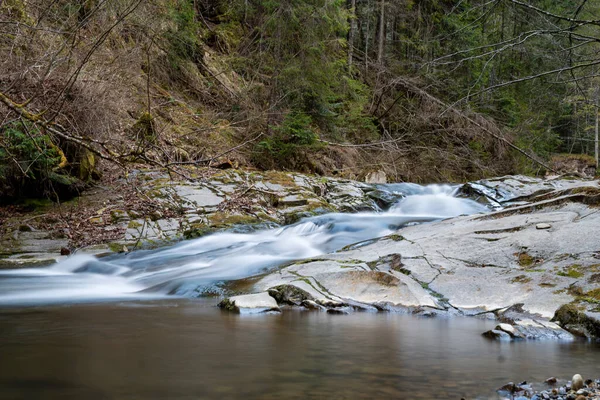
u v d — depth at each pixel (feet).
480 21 23.66
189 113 52.60
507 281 16.72
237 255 25.50
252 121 54.90
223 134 51.90
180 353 10.28
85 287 21.06
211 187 37.60
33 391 7.82
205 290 19.15
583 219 20.71
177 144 44.80
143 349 10.57
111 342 11.19
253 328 13.01
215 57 62.69
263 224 33.76
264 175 42.16
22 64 25.73
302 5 54.60
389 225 31.14
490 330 12.56
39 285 21.20
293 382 8.48
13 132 26.81
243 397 7.69
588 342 12.29
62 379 8.43
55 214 32.53
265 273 20.70
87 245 28.73
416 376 9.02
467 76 58.13
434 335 12.58
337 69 59.21
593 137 100.99
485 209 43.11
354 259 20.47
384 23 85.05
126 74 40.06
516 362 10.19
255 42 64.23
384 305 16.34
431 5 77.51
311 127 56.49
